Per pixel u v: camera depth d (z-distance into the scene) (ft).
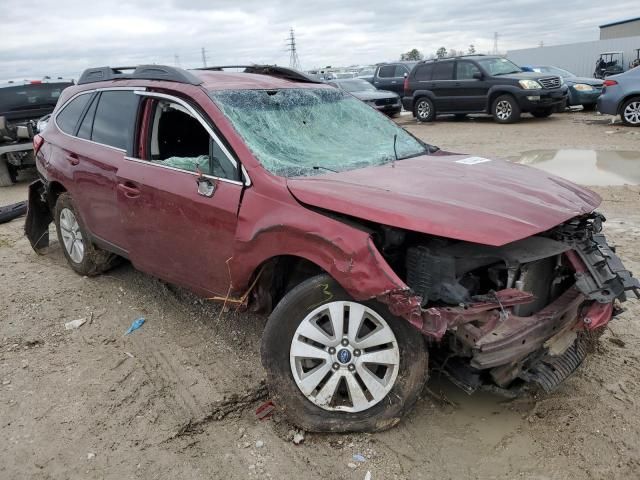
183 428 10.56
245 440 10.23
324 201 9.91
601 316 10.13
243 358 12.89
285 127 12.78
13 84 38.68
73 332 14.43
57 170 16.62
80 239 17.40
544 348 10.12
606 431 10.07
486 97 55.11
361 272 9.14
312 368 10.30
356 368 9.86
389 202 9.64
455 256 9.41
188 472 9.48
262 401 11.35
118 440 10.29
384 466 9.49
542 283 10.41
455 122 58.95
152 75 13.99
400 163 12.53
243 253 10.90
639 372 11.76
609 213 23.12
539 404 10.91
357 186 10.37
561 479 9.09
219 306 15.51
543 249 9.70
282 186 10.52
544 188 11.18
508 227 9.05
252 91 13.14
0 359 13.20
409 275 9.66
